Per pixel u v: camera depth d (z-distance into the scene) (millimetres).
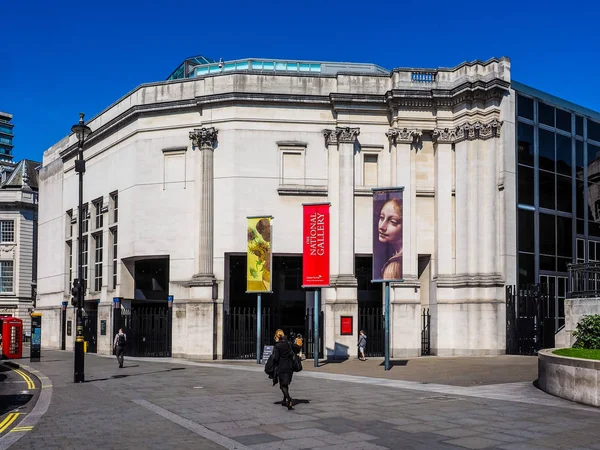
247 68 42125
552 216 35594
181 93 35969
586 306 22125
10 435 11578
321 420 12719
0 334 39250
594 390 14109
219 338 33250
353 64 42750
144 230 35969
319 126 34906
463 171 33406
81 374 21156
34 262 66188
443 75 34375
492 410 13781
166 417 13289
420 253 34188
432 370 24250
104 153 40875
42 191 52469
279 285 40500
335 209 34000
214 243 34188
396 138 34031
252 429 11812
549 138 36031
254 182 34375
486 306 31953
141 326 36406
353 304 32750
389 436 11047
